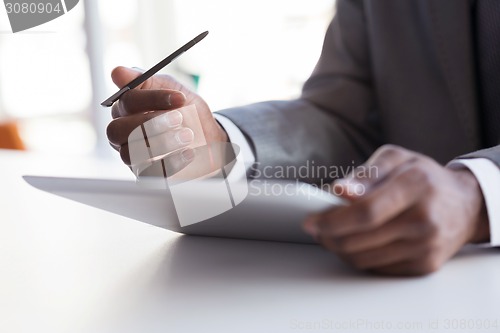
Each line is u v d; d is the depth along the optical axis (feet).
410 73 3.54
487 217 1.96
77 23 12.98
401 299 1.65
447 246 1.80
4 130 10.86
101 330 1.52
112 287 1.85
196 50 13.16
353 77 3.71
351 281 1.81
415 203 1.70
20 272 2.07
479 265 1.91
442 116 3.45
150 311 1.64
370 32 3.69
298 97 3.57
